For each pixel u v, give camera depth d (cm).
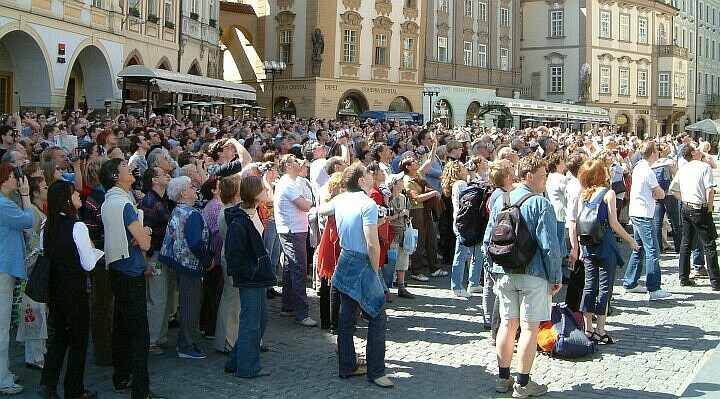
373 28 5147
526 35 6906
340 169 1080
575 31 6656
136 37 3391
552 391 789
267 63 4122
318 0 4862
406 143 1831
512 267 757
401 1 5297
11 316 870
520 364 767
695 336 1001
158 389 795
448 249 1532
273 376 841
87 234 754
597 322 969
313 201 1233
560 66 6744
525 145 1850
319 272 1030
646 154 1218
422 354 927
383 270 1173
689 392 773
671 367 871
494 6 6188
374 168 1077
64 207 750
